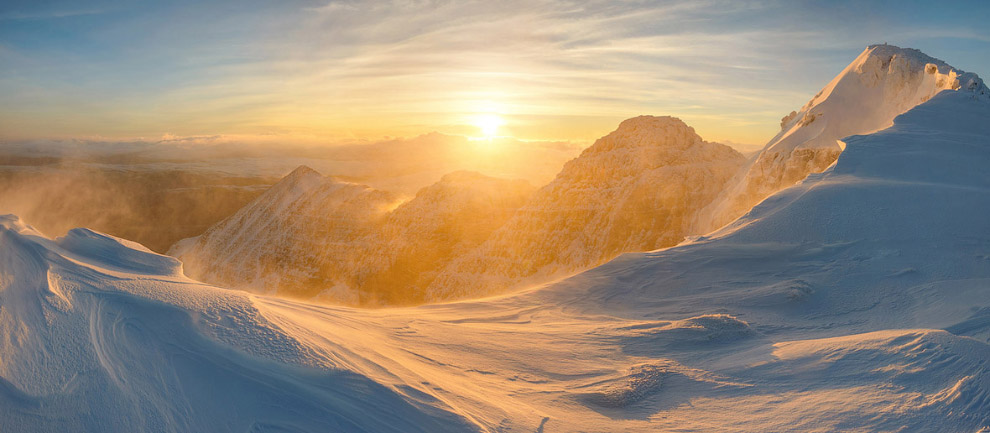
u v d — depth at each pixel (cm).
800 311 1391
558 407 713
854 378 732
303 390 608
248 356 648
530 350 973
